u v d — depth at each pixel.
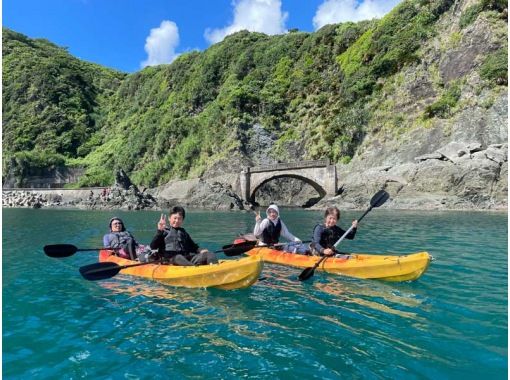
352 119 46.03
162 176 57.06
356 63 51.06
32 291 6.72
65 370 3.90
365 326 4.93
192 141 57.00
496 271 7.92
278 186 49.16
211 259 7.06
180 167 55.97
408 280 7.00
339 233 8.42
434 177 34.22
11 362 4.08
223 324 5.06
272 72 60.56
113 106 82.69
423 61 43.47
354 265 7.50
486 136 34.69
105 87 91.62
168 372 3.81
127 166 62.66
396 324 4.98
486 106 35.72
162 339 4.61
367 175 38.59
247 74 62.97
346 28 57.72
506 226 17.61
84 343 4.52
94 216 29.08
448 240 12.95
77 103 80.19
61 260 9.65
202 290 6.59
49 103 77.75
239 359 4.07
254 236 9.58
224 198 43.44
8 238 14.78
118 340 4.59
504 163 31.70
